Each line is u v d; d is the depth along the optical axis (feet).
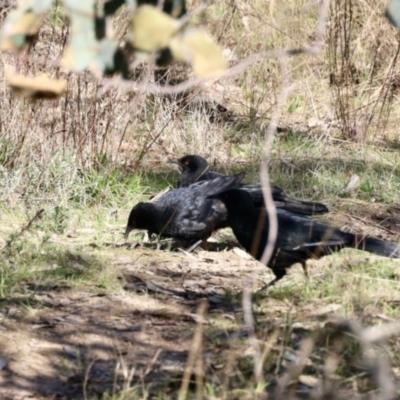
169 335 29.73
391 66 61.72
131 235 42.04
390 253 32.86
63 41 44.75
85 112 46.83
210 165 51.98
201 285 35.09
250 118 59.11
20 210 42.78
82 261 36.55
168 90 18.37
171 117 54.19
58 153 45.60
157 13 14.02
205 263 38.34
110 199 45.42
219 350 28.07
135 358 28.02
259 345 27.63
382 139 59.67
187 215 39.50
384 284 33.60
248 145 55.62
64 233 40.91
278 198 39.58
